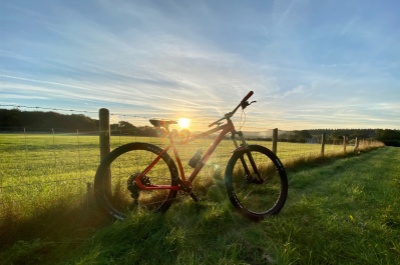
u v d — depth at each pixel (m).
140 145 2.77
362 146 18.91
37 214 2.37
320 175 5.86
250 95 3.01
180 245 2.15
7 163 8.97
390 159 11.61
